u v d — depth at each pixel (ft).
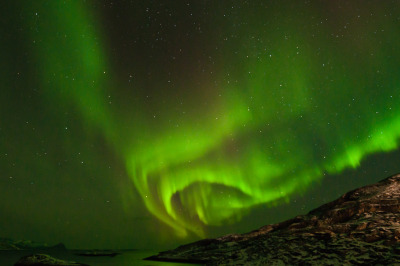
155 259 65.31
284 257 42.91
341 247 42.16
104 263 57.31
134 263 56.24
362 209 57.16
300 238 48.34
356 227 48.39
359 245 41.88
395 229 44.34
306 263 39.73
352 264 37.32
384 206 55.72
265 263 42.06
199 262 56.44
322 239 46.24
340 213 59.52
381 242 41.73
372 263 36.68
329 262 38.81
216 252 61.67
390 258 36.91
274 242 49.49
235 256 48.06
